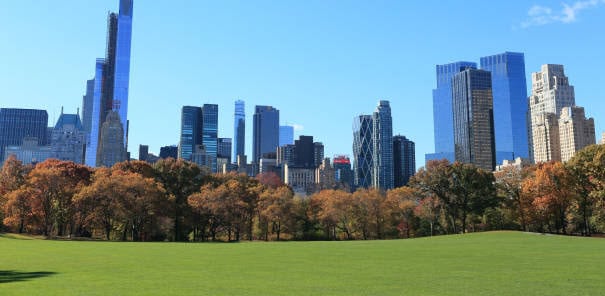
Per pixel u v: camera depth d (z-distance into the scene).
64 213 99.94
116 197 93.00
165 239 112.31
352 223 120.06
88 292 22.86
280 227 119.69
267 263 37.53
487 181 112.81
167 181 115.19
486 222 119.56
